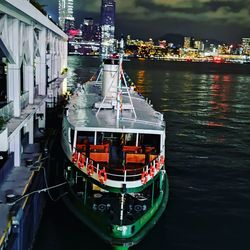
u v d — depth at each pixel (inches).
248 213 1055.6
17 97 901.2
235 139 1964.8
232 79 6565.0
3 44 784.9
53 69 1784.0
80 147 891.4
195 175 1352.1
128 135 934.4
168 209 1048.8
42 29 1278.3
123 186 754.8
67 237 854.5
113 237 743.1
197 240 898.1
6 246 594.9
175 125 2289.6
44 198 976.9
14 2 738.2
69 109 1065.5
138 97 1334.9
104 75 1131.3
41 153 1055.6
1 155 882.1
